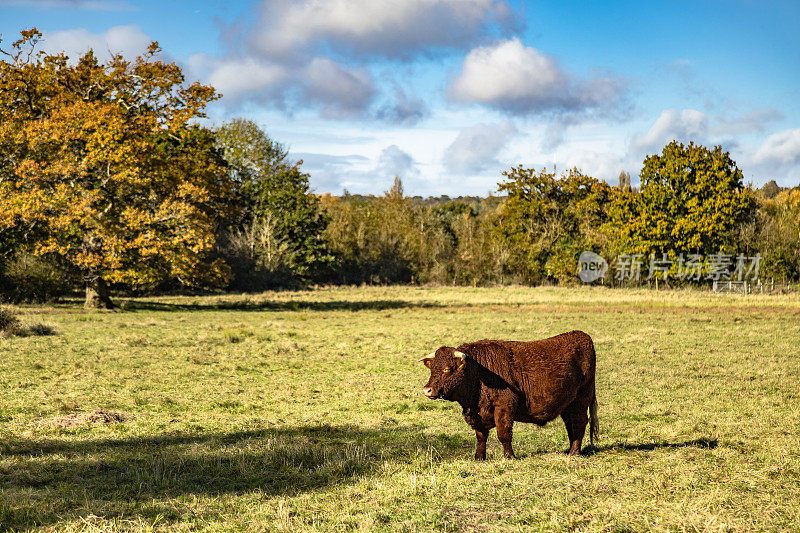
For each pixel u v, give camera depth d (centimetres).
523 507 616
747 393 1383
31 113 3769
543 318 3356
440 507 621
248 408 1262
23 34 3566
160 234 3572
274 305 4416
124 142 3559
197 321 3144
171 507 646
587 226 7200
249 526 584
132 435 1020
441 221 9100
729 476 716
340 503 650
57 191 3350
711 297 4906
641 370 1709
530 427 1106
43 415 1167
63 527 587
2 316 2353
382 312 3878
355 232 8050
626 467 764
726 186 5653
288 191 7000
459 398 802
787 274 5988
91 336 2344
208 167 4172
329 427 1074
